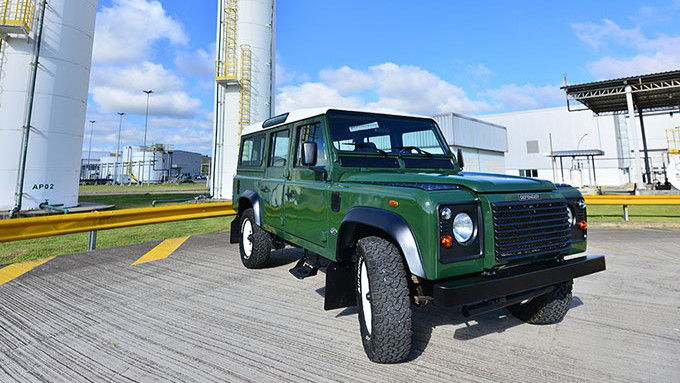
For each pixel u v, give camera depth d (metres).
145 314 3.54
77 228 6.14
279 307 3.74
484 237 2.34
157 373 2.45
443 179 2.67
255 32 20.56
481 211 2.37
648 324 3.27
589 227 9.92
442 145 4.03
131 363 2.58
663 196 10.05
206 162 88.94
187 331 3.14
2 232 5.16
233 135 19.98
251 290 4.32
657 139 37.28
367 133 3.64
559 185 3.04
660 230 9.19
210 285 4.52
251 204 5.01
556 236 2.59
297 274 3.64
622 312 3.58
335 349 2.79
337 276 2.97
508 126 44.22
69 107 14.03
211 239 8.07
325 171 3.36
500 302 2.59
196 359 2.64
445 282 2.20
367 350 2.61
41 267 5.42
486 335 3.06
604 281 4.70
